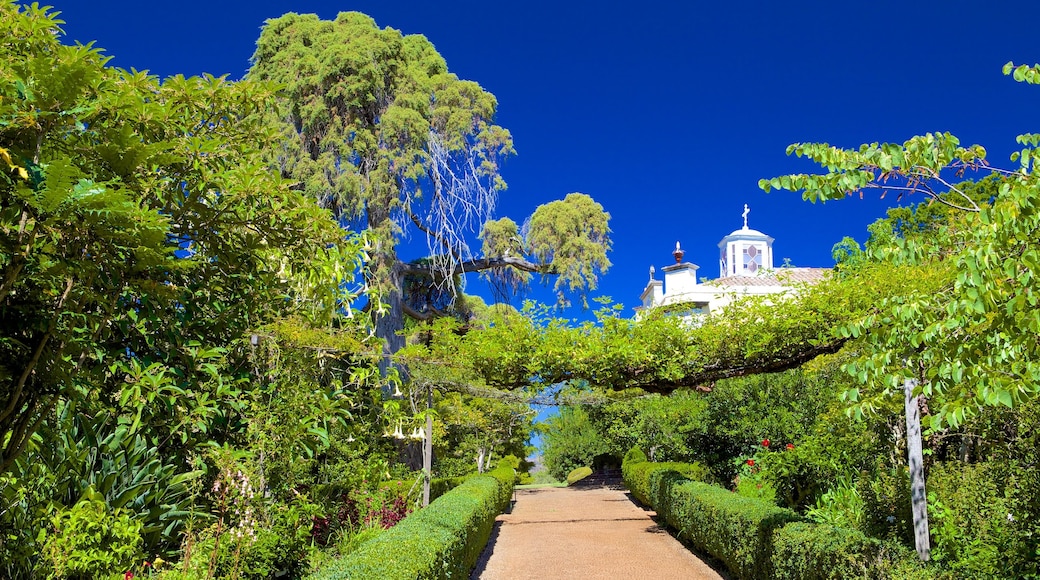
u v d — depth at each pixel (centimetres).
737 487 1348
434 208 2016
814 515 776
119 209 227
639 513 1533
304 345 659
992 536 472
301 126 1889
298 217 341
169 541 545
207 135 351
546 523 1388
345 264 541
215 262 343
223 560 512
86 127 277
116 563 453
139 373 331
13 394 260
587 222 2302
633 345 793
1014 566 419
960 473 595
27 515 441
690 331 798
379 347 748
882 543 492
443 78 2055
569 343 823
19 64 244
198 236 325
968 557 479
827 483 898
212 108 350
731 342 775
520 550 1056
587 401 1538
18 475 426
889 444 784
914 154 290
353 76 1806
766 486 1113
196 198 308
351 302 734
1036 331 242
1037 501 432
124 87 298
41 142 245
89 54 284
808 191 314
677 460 1780
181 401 365
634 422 1916
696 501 946
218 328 358
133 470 548
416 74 1964
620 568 893
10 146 242
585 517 1482
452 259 2050
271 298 392
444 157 2025
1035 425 457
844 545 503
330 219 349
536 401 1465
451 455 2020
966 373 273
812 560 536
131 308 312
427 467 1224
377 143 1844
